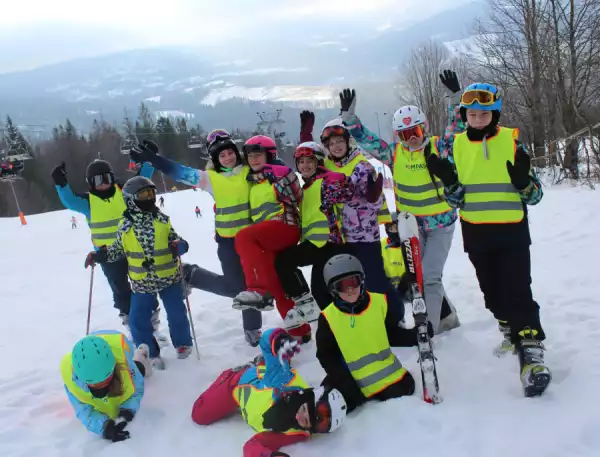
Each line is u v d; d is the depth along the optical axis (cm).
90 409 333
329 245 404
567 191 1071
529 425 275
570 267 530
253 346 454
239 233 401
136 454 307
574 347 352
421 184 389
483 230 332
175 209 2756
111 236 487
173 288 432
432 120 3067
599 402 283
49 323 649
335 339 327
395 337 334
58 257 1376
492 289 351
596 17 1484
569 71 1546
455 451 264
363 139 419
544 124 1652
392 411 303
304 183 417
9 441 338
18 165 2578
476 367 351
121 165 6166
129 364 347
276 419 286
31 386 429
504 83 1748
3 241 1845
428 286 397
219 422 334
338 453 279
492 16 1705
